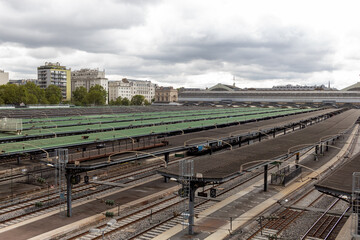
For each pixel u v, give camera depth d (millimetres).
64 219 35781
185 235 32406
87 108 171750
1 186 47906
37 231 32531
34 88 189250
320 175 59969
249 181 54188
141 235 32469
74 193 45250
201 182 32656
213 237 32062
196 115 129375
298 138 70062
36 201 41844
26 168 57094
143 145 57562
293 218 37938
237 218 37219
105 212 38000
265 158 45469
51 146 48875
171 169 35375
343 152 85375
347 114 161125
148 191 46812
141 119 103875
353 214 25672
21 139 60375
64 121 91250
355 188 26797
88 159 44500
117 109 169250
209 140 62844
